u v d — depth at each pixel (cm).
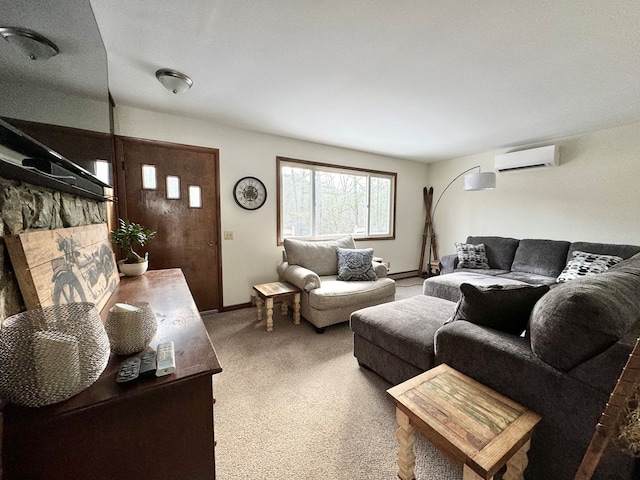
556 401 101
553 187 364
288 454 131
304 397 173
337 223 425
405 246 514
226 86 219
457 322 147
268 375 197
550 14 140
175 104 256
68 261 107
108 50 171
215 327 281
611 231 320
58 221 116
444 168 501
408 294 408
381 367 189
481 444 88
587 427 95
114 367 77
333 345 245
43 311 71
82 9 117
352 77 205
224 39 161
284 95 236
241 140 325
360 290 290
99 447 68
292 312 323
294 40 162
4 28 65
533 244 357
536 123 303
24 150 74
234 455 130
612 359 90
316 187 398
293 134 348
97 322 74
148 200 277
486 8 136
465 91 228
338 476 120
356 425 149
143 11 138
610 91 227
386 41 162
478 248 388
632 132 303
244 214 333
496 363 118
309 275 284
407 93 231
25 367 60
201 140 300
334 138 365
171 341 94
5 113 65
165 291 157
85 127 122
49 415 60
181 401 75
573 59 180
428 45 166
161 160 280
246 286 341
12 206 82
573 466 98
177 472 77
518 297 137
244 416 156
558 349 100
